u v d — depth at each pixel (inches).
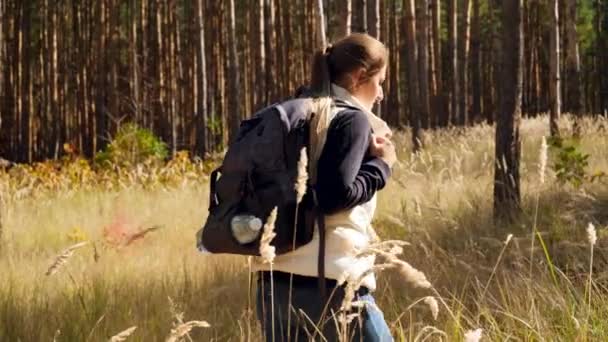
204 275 318.0
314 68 153.0
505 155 398.3
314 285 146.6
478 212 409.1
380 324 149.2
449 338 198.7
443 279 280.5
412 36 989.8
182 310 270.5
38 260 398.3
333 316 143.5
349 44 151.2
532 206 403.2
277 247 143.3
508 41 402.9
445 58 1937.7
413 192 481.4
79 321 255.4
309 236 143.6
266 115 145.6
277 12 1694.1
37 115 1905.8
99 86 1513.3
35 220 539.5
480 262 301.6
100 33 1534.2
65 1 1891.0
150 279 321.1
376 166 146.1
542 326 208.4
